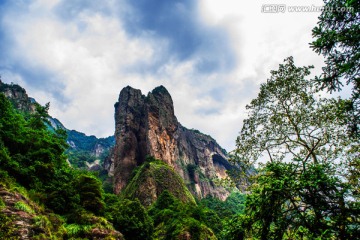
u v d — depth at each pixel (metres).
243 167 15.18
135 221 41.78
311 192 8.77
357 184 11.95
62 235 23.45
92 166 184.75
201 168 182.50
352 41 8.20
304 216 8.94
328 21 8.70
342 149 13.32
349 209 8.23
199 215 63.28
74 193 31.66
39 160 32.12
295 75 14.46
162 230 58.62
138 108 146.25
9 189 21.34
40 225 20.28
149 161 113.06
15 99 107.75
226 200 153.75
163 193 80.75
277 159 14.58
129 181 108.62
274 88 14.84
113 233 29.30
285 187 9.00
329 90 9.12
